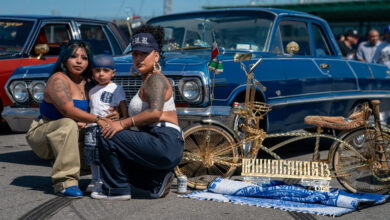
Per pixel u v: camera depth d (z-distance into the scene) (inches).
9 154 244.8
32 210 146.0
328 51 271.4
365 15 1321.4
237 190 164.6
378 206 156.4
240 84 203.0
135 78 198.2
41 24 313.9
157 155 152.6
